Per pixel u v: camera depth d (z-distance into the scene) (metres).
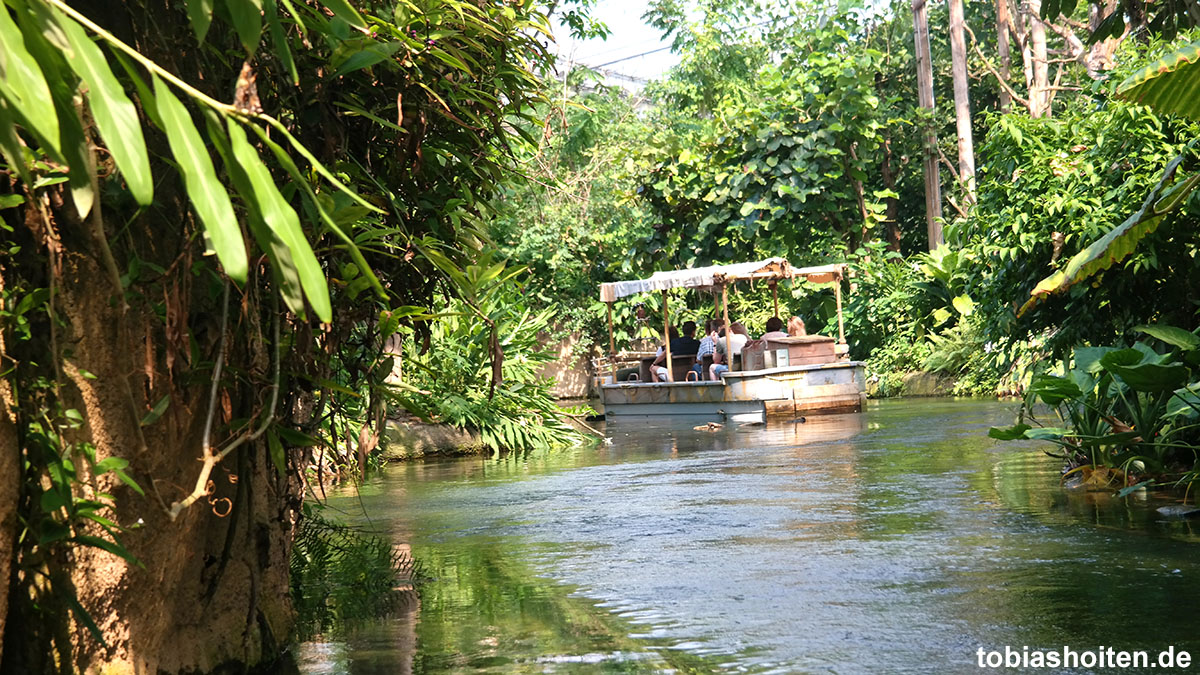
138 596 2.96
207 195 1.34
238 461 3.34
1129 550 5.36
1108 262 7.56
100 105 1.31
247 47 1.49
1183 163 9.15
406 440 13.37
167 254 2.98
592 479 10.11
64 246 2.70
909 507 7.17
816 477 9.25
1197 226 8.98
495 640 4.11
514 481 10.22
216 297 2.96
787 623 4.21
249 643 3.70
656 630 4.19
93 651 2.85
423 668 3.74
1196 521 6.12
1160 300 9.56
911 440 12.40
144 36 2.79
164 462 2.99
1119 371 7.26
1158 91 6.48
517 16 3.75
